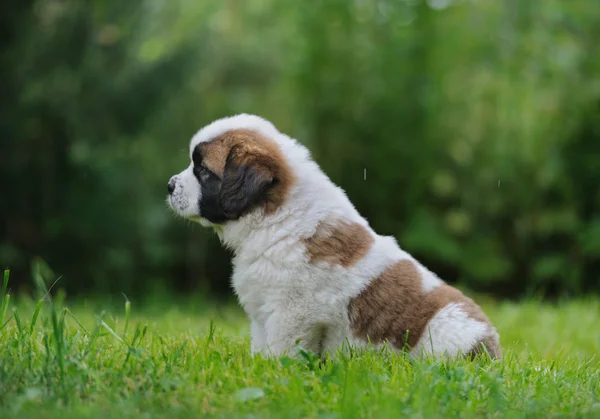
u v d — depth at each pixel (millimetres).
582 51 14750
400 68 15414
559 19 14781
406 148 15477
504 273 15695
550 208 15680
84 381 3643
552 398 3844
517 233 16047
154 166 16078
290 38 16078
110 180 14148
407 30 15461
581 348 7086
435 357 4387
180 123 16438
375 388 3686
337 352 4418
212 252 17125
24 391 3477
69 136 13094
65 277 14047
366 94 15500
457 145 16156
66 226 13727
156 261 15617
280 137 4973
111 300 11680
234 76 17188
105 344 4469
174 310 8750
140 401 3461
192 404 3461
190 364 4062
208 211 4828
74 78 12797
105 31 13328
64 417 3100
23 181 13211
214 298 15703
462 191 16125
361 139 15711
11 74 12281
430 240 15188
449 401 3613
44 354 3979
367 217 16047
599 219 14641
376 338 4582
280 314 4512
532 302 9828
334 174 15766
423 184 15656
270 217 4582
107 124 13406
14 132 12438
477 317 4723
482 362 4496
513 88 15711
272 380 3871
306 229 4523
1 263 13156
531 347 6773
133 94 13258
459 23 15586
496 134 16047
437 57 15469
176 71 13672
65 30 12453
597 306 9703
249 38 17094
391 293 4605
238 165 4688
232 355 4613
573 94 14766
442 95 15695
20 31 12164
